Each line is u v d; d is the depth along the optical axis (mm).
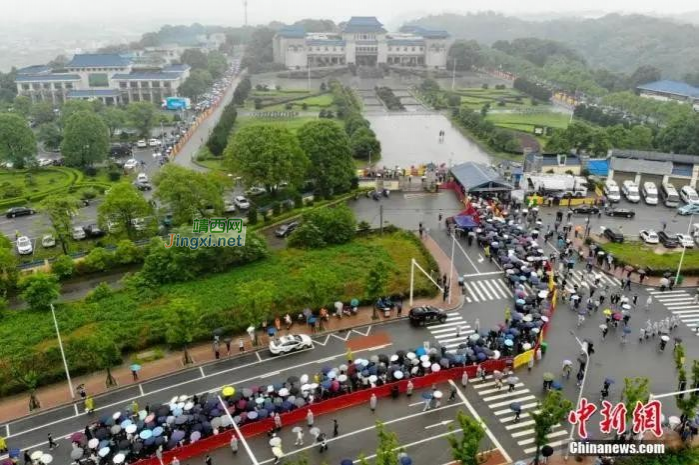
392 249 92438
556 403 47062
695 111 188750
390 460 41562
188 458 51125
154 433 51094
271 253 91312
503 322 73938
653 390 60594
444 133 188250
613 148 144000
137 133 183875
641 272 85125
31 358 63438
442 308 76750
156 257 82625
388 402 58531
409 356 62281
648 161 126125
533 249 89312
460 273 86312
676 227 105500
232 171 112062
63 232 92062
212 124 199875
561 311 76250
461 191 119562
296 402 55750
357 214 110625
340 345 68688
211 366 64750
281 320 72688
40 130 162875
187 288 79438
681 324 73688
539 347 65375
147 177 135000
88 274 88688
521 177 125812
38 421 56312
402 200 118812
